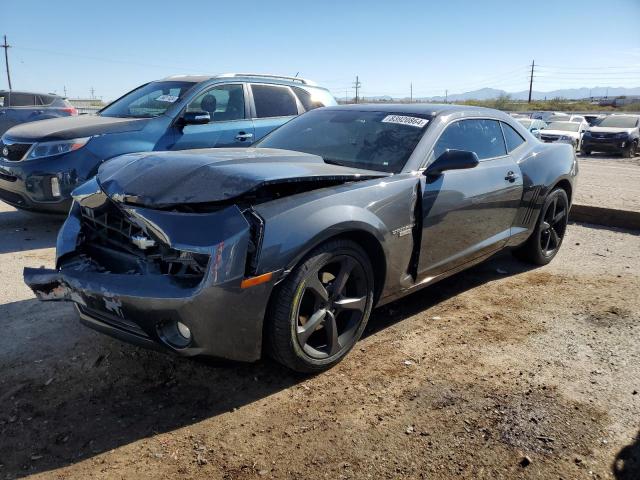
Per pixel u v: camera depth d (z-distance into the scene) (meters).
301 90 7.42
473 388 2.94
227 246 2.50
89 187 3.18
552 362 3.25
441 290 4.46
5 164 5.59
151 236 2.67
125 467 2.29
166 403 2.75
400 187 3.30
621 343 3.53
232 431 2.54
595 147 21.19
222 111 6.49
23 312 3.75
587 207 6.99
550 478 2.27
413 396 2.85
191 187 2.73
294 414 2.68
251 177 2.71
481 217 4.04
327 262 2.86
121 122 5.85
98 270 2.91
